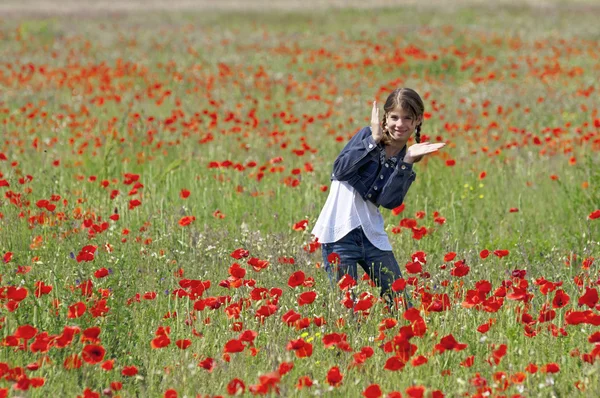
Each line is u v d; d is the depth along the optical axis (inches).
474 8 3380.9
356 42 2363.4
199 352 414.3
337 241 475.2
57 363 397.7
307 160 973.8
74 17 3395.7
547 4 3523.6
